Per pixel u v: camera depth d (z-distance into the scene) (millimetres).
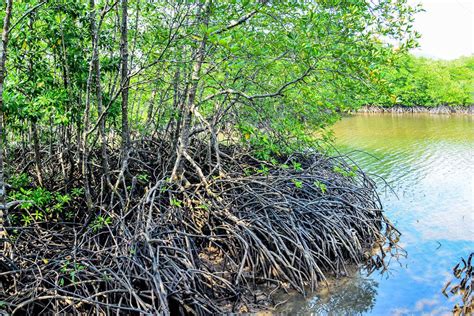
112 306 5617
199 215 8438
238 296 7133
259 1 7410
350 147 22047
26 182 8344
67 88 8125
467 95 47406
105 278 6074
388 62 7656
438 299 7312
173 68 9047
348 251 8883
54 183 8734
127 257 6426
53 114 8078
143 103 11961
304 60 7285
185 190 8523
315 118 11070
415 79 45906
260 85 8883
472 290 7395
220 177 9016
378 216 10789
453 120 38125
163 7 9039
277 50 7957
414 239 9922
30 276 6109
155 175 9328
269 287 7656
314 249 8523
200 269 7262
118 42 9594
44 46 8305
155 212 7988
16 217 7398
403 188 14023
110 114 8602
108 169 8133
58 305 5887
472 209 11734
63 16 7766
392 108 49781
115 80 8789
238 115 10117
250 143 10742
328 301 7332
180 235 7461
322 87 8781
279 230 8352
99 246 7031
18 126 8383
